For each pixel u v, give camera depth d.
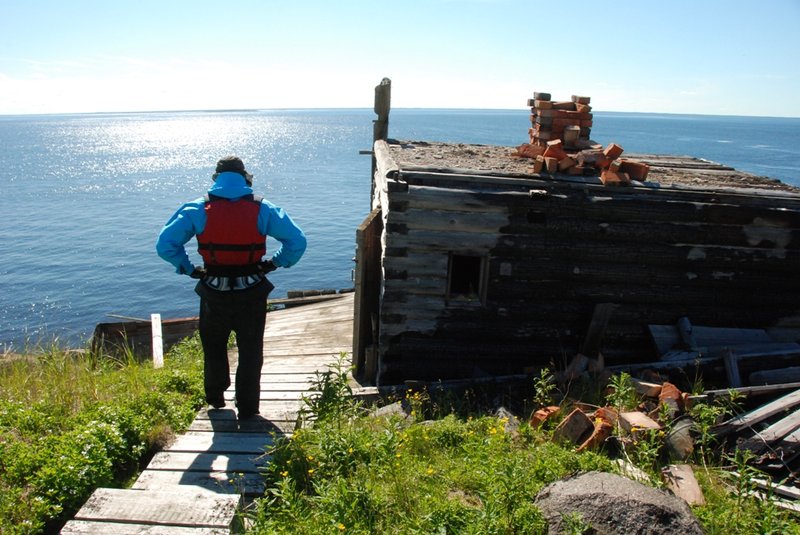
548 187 6.91
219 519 3.53
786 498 4.44
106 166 104.31
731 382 6.46
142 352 10.62
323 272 33.06
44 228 46.94
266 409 5.51
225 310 4.70
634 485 3.69
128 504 3.65
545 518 3.57
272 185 71.69
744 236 7.04
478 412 5.98
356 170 91.44
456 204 6.80
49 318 26.25
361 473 4.10
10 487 3.88
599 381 6.36
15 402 5.45
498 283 7.12
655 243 7.03
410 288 7.09
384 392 6.70
